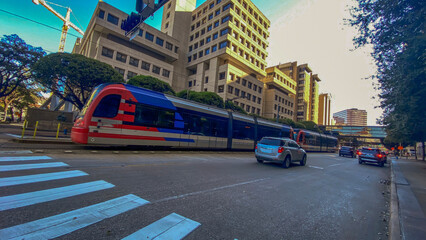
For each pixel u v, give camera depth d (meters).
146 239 2.52
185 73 55.44
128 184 4.72
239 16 48.50
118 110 10.25
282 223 3.49
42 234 2.41
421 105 8.33
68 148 9.52
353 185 7.75
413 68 7.08
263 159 10.68
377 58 8.39
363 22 7.85
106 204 3.47
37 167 5.44
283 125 24.44
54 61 23.14
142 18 7.84
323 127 81.50
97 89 10.26
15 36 27.11
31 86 34.22
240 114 18.78
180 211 3.52
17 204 3.13
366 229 3.64
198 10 55.84
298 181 7.29
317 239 3.05
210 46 49.38
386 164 21.62
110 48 38.47
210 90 47.78
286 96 69.62
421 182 9.26
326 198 5.42
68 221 2.78
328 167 12.99
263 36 57.69
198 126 14.43
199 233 2.82
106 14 39.12
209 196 4.51
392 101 9.94
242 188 5.48
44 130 22.17
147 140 11.30
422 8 6.03
